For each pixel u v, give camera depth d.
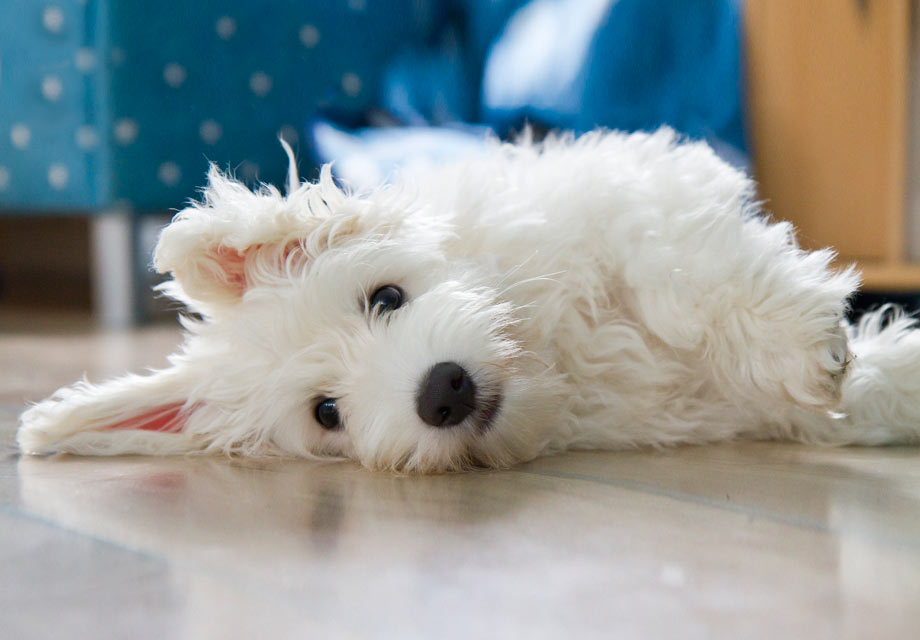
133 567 0.50
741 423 0.70
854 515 0.55
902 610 0.46
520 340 0.67
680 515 0.55
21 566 0.51
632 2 1.33
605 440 0.68
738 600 0.46
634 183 0.69
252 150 1.68
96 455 0.70
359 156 1.30
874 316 0.73
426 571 0.49
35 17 1.60
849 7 1.41
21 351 1.24
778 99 1.42
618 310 0.69
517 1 1.56
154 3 1.58
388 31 1.79
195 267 0.66
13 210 1.68
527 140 0.77
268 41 1.67
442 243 0.68
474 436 0.64
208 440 0.70
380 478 0.63
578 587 0.48
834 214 1.44
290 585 0.48
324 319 0.65
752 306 0.64
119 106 1.58
